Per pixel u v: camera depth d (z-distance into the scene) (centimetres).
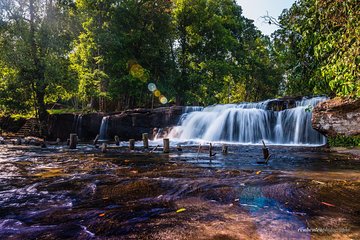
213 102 3828
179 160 915
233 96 5553
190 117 2320
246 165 777
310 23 853
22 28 2284
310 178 539
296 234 266
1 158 995
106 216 336
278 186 464
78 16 2759
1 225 313
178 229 285
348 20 707
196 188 471
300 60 1077
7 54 2177
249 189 454
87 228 298
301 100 2058
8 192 465
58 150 1381
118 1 3005
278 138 1861
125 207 373
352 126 1154
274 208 355
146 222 311
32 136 2502
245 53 4369
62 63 2502
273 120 1908
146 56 3212
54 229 298
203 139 2166
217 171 648
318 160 885
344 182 484
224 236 263
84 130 2580
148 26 3288
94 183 528
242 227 288
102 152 1236
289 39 1130
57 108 3775
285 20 1094
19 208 379
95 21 2995
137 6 3144
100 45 2798
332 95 1477
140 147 1536
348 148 1112
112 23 3062
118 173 643
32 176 611
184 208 363
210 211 347
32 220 329
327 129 1235
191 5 3531
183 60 3847
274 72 4503
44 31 2316
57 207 381
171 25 3384
